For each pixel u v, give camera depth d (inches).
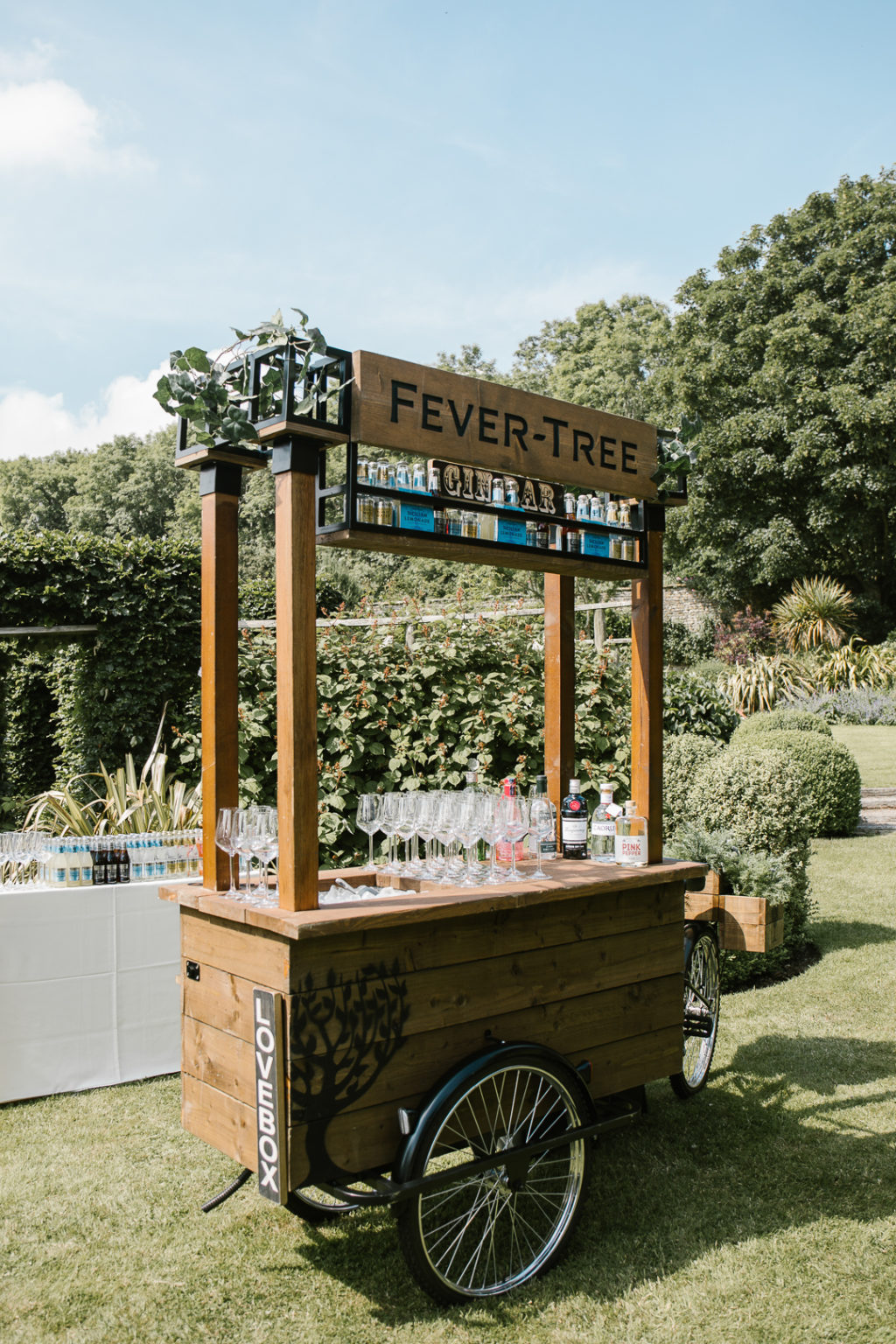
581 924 108.6
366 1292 91.6
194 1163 117.9
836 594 793.6
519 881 108.2
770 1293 90.7
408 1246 85.9
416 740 222.8
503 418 107.4
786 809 205.6
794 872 204.2
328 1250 98.9
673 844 191.6
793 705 657.0
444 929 94.6
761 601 936.3
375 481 97.9
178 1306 88.8
